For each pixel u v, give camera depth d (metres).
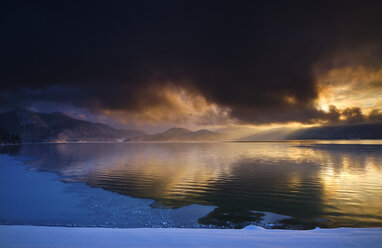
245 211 12.35
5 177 24.00
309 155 51.78
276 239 4.41
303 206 12.94
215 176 23.59
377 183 18.59
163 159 45.47
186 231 5.20
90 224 10.61
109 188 18.34
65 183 20.53
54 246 3.70
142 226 10.34
